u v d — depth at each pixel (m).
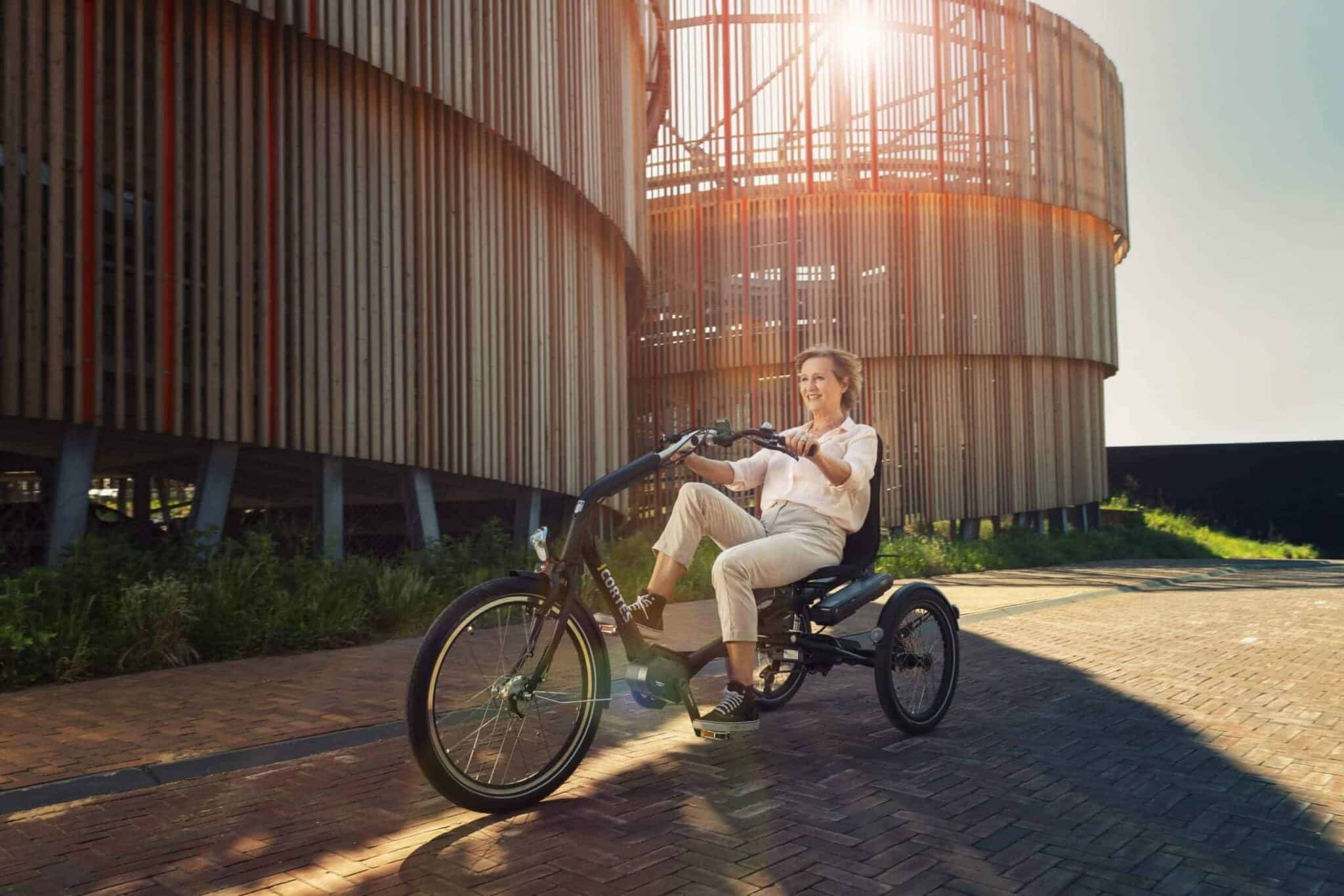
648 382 17.02
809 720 4.16
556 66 9.91
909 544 14.52
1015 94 17.48
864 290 16.42
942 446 17.11
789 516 3.69
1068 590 10.83
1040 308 18.22
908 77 16.55
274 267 7.07
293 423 7.13
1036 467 18.47
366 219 7.79
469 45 8.42
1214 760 3.51
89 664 5.10
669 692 3.22
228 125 6.78
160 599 5.50
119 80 6.16
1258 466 27.08
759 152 16.34
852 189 16.17
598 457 11.72
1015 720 4.20
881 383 16.72
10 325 5.62
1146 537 21.69
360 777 3.27
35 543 6.73
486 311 9.12
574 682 3.09
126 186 6.25
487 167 9.20
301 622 6.14
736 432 3.43
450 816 2.85
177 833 2.70
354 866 2.44
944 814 2.85
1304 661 5.83
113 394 6.15
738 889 2.28
